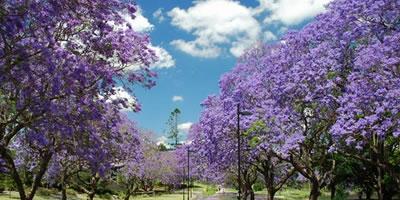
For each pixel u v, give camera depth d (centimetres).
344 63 2647
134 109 2038
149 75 2045
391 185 3453
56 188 5691
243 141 3164
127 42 1975
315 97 2603
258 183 5875
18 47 1530
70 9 1655
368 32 2519
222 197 6694
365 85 2248
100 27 1792
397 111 2072
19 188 1986
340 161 3509
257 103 3105
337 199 4228
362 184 4206
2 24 1416
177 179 7625
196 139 4128
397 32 2345
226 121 3112
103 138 2166
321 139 2947
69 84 1697
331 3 2800
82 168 2925
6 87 1759
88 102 1841
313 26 2850
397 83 2152
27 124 1695
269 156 3073
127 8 1836
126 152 3434
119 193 6656
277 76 2842
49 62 1600
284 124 2770
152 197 7394
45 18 1561
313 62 2634
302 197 6009
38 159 2605
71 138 1872
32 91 1650
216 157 3341
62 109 1719
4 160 2039
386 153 2708
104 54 1908
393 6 2373
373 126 2164
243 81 3228
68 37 1825
